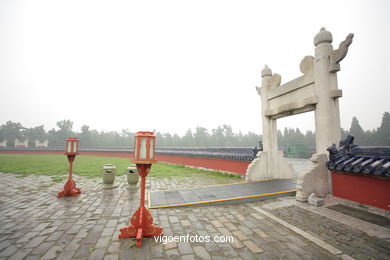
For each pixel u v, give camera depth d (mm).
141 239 3719
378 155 5078
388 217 4734
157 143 68625
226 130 70875
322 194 6555
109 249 3564
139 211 4078
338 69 6676
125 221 4891
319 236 3988
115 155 35125
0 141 61688
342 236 3961
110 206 6062
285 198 6883
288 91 8477
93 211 5613
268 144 9945
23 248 3596
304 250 3516
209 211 5668
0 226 4574
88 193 7676
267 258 3277
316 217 4988
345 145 6000
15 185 9172
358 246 3586
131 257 3312
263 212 5480
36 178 11055
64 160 23359
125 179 10820
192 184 9500
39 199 6820
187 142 68438
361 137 42969
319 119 6934
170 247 3641
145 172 4148
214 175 12305
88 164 18906
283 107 8648
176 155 19828
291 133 55000
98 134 73250
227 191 7426
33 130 65938
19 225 4633
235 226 4586
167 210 5711
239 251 3498
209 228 4480
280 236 4070
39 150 41094
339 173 6023
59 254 3398
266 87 9938
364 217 4844
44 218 5074
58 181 10156
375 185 5035
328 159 6672
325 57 6867
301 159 24297
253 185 8383
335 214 5121
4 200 6703
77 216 5219
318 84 7000
